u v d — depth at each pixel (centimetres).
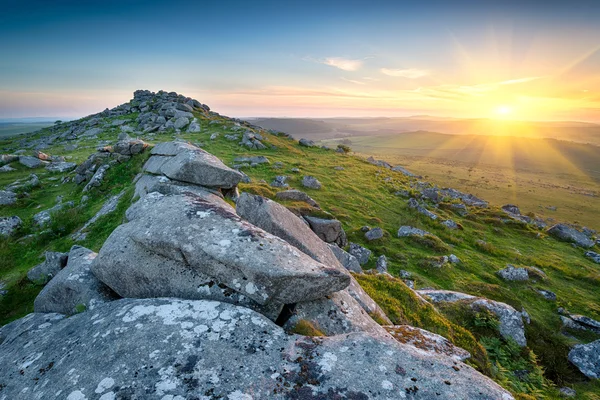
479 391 511
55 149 5681
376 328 804
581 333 1912
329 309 792
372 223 3322
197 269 770
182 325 614
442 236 3300
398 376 536
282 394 500
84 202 2661
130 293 831
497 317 1538
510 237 3659
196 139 5966
